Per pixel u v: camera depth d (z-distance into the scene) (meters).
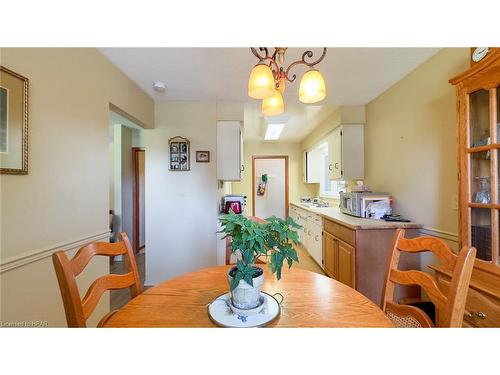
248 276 0.80
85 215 1.62
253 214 5.59
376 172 2.75
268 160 5.64
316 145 4.50
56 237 1.37
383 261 2.09
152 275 2.81
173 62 1.92
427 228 1.96
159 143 2.82
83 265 0.86
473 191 1.27
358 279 2.09
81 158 1.58
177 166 2.80
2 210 1.08
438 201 1.86
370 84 2.39
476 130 1.26
